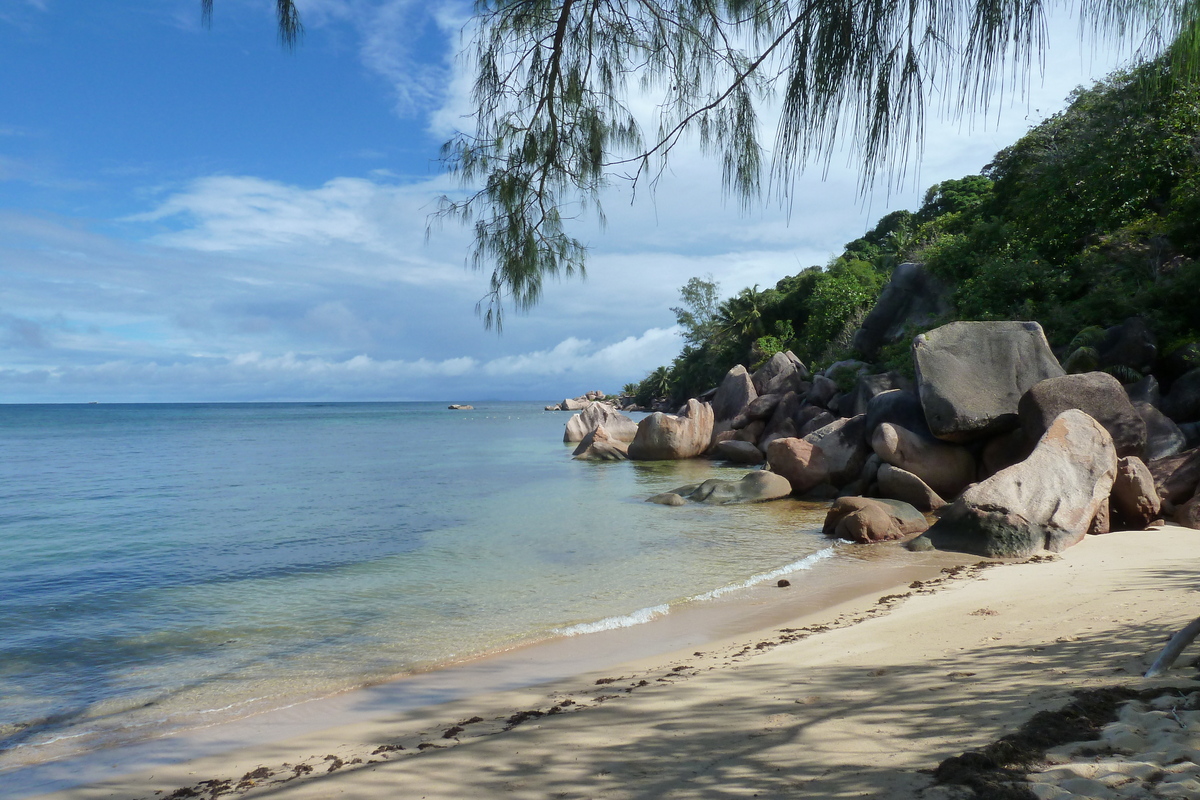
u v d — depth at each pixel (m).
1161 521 12.80
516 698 6.34
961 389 17.77
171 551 14.16
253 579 11.70
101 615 9.70
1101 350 20.30
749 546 13.45
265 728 6.02
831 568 11.41
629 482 24.86
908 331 31.23
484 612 9.52
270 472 30.33
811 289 58.38
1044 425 15.75
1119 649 5.40
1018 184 31.36
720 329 69.44
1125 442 14.95
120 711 6.50
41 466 34.06
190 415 138.00
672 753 4.39
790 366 36.62
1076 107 27.45
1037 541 11.47
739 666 6.46
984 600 8.27
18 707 6.61
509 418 107.69
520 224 4.82
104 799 4.82
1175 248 22.59
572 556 12.88
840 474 19.92
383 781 4.43
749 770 3.96
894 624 7.54
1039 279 26.25
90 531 16.55
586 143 4.68
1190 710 3.90
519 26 4.52
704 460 32.16
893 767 3.70
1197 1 2.49
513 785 4.18
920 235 43.31
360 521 17.42
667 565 12.00
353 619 9.33
